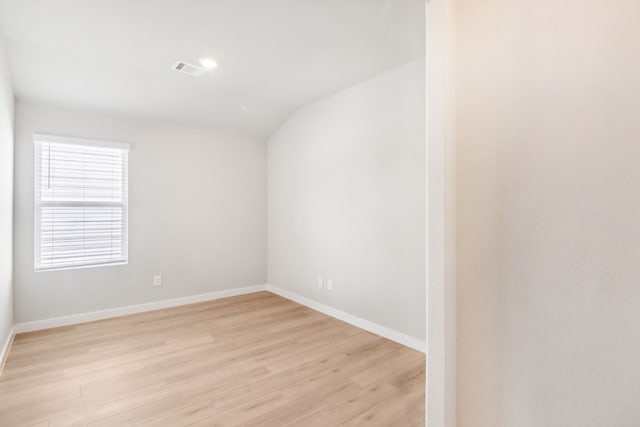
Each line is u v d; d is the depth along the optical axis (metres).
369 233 3.25
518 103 1.24
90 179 3.49
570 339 1.13
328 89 3.52
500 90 1.28
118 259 3.67
